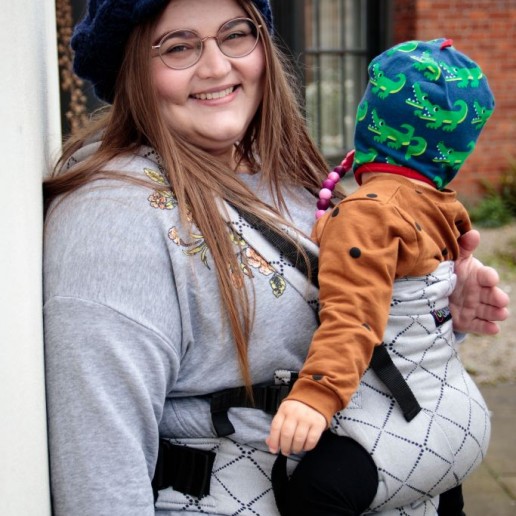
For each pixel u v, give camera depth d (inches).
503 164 317.7
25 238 43.4
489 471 136.2
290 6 221.5
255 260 55.5
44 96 64.7
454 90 60.3
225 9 58.8
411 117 60.0
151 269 51.9
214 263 53.7
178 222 53.7
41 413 46.7
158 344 51.4
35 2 58.3
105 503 48.6
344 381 51.5
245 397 55.2
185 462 54.5
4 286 37.1
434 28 301.0
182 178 55.4
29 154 46.9
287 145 67.1
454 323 67.9
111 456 49.0
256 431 54.9
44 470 47.1
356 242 55.7
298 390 52.2
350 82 311.4
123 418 49.8
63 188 56.3
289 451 51.3
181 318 52.9
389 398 56.4
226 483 54.5
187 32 57.8
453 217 62.5
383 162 61.8
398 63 61.2
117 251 51.3
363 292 54.1
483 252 269.9
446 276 61.0
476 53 305.7
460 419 58.1
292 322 56.0
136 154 58.2
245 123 62.7
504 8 304.0
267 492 54.7
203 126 60.2
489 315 66.9
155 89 58.6
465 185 317.1
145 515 49.4
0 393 35.8
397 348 57.3
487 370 180.1
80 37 60.4
